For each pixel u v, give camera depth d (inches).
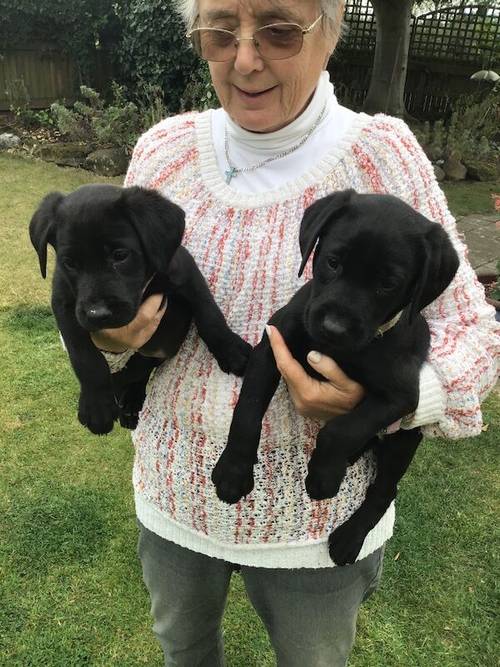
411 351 19.4
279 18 18.7
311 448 20.5
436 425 20.3
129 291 20.5
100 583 37.0
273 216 20.7
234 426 19.5
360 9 158.6
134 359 23.3
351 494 21.1
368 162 20.7
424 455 47.3
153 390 22.3
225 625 34.9
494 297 63.7
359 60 162.4
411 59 161.6
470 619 35.5
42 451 46.7
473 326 21.0
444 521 41.6
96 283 20.2
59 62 152.9
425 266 18.7
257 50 19.0
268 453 20.5
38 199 98.3
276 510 20.6
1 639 33.8
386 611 35.8
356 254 18.6
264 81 19.4
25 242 81.1
